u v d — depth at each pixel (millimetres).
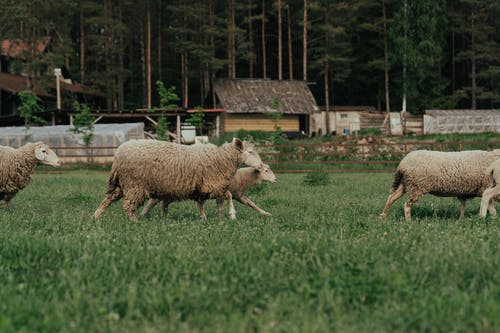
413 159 9797
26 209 10891
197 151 9422
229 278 4648
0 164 10867
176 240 6320
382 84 61844
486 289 4277
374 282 4512
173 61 64750
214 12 57375
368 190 16047
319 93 66688
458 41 64625
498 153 9672
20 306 4023
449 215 10305
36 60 45844
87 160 31453
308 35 61344
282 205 12008
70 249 5652
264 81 50969
